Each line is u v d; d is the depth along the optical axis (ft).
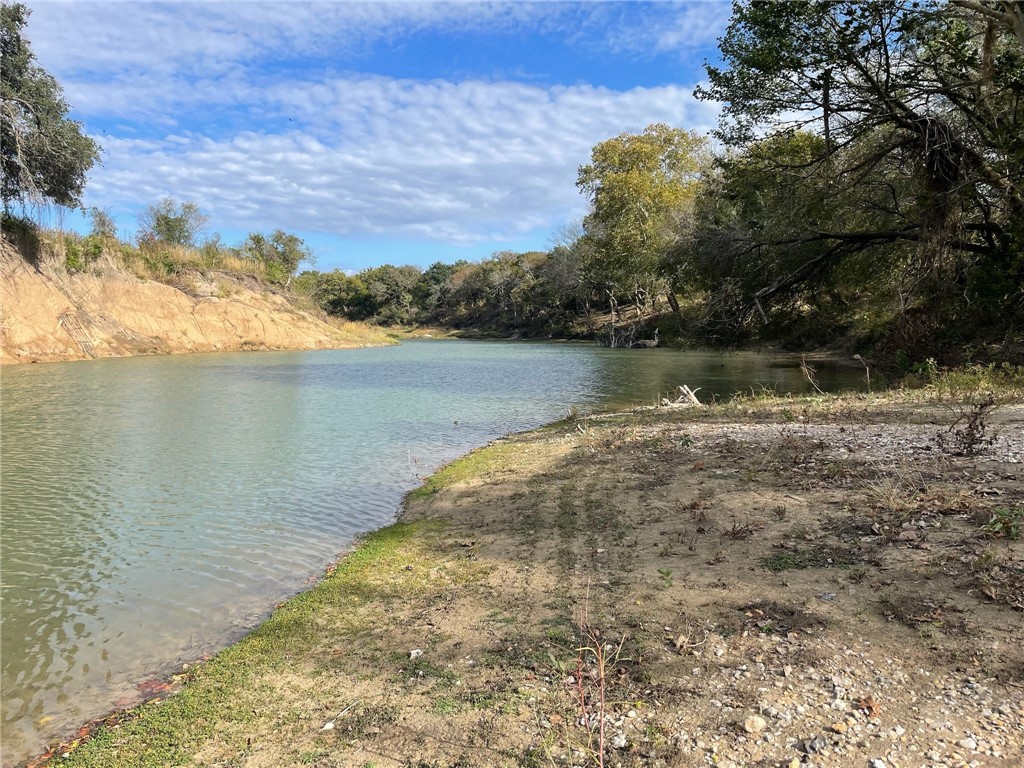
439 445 47.50
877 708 11.72
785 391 72.02
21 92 127.54
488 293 351.05
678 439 38.86
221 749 12.69
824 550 19.07
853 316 94.48
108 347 150.00
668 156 191.83
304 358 153.69
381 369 119.96
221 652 17.11
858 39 54.29
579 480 31.83
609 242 186.29
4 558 24.91
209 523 29.25
